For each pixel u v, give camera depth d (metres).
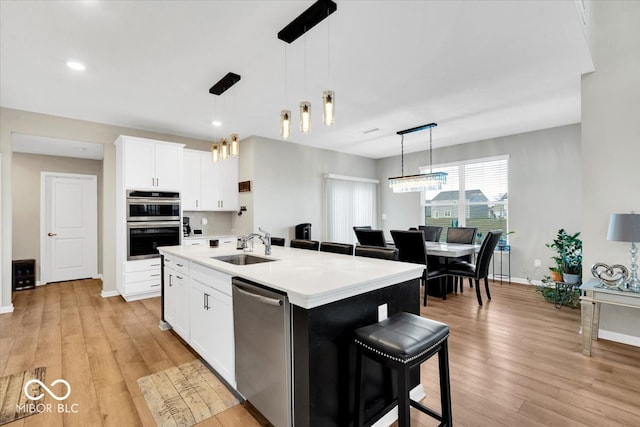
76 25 2.12
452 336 2.90
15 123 3.78
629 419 1.74
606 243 2.79
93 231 5.95
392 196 7.04
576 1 1.97
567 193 4.62
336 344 1.54
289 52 2.50
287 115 2.24
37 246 5.38
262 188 5.31
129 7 1.94
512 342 2.77
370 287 1.71
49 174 5.54
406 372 1.33
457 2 1.91
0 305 3.67
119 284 4.41
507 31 2.22
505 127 4.73
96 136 4.36
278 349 1.56
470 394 1.99
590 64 2.74
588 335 2.50
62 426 1.73
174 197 4.62
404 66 2.75
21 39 2.28
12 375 2.25
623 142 2.71
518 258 5.12
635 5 2.65
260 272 1.87
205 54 2.53
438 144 5.91
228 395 2.02
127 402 1.94
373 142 5.71
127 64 2.68
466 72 2.87
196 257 2.50
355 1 1.89
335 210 6.34
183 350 2.67
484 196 5.57
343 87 3.21
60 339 2.90
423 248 3.82
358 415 1.51
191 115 4.08
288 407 1.52
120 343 2.81
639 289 2.42
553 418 1.75
